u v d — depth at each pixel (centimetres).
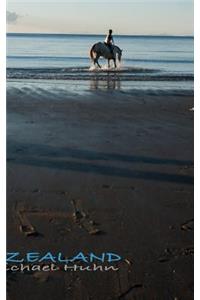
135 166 505
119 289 290
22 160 516
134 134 644
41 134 632
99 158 530
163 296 284
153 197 423
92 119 738
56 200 409
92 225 366
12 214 381
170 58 2102
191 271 308
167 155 546
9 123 692
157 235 352
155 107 857
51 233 352
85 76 1324
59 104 862
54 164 505
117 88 1092
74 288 291
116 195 424
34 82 1159
